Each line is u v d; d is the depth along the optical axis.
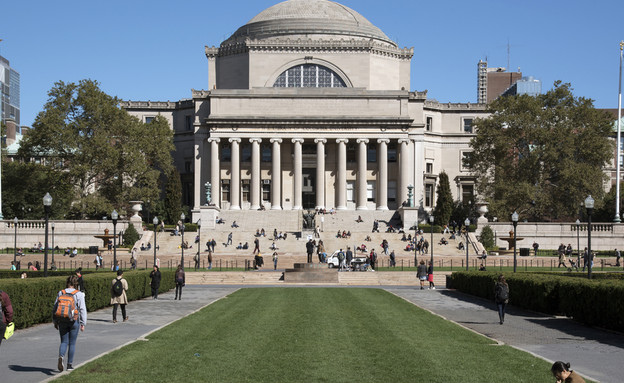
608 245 106.19
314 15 143.50
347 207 132.62
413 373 22.67
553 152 108.94
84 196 106.75
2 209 114.00
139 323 36.03
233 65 139.00
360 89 131.50
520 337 31.84
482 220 108.62
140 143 113.19
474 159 118.56
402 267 81.75
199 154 132.50
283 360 24.70
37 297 34.56
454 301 50.16
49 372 22.70
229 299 49.50
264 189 133.25
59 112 108.94
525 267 80.94
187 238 102.25
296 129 128.75
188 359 24.67
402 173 129.50
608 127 112.75
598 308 34.31
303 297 51.06
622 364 24.94
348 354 25.95
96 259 81.25
